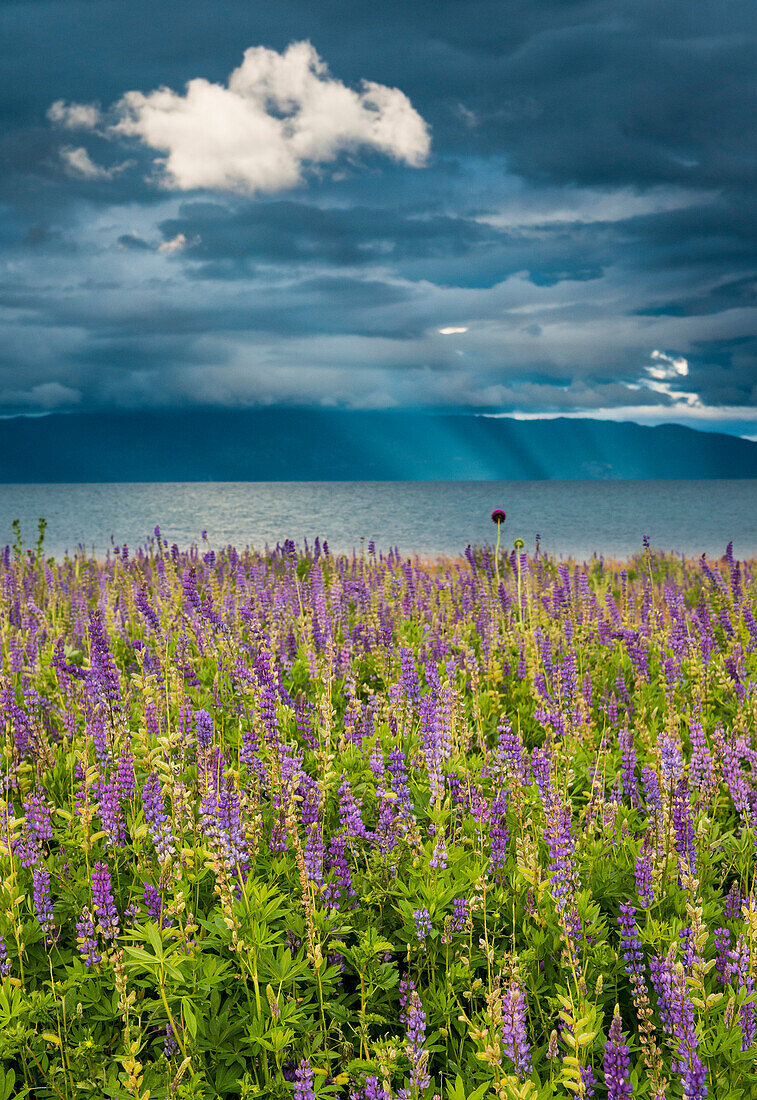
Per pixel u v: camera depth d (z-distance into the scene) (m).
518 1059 3.80
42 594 15.20
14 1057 4.50
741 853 6.15
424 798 6.77
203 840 5.57
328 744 7.39
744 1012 4.18
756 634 12.29
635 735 8.49
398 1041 4.34
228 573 16.72
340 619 12.88
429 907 5.12
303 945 4.87
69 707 8.38
